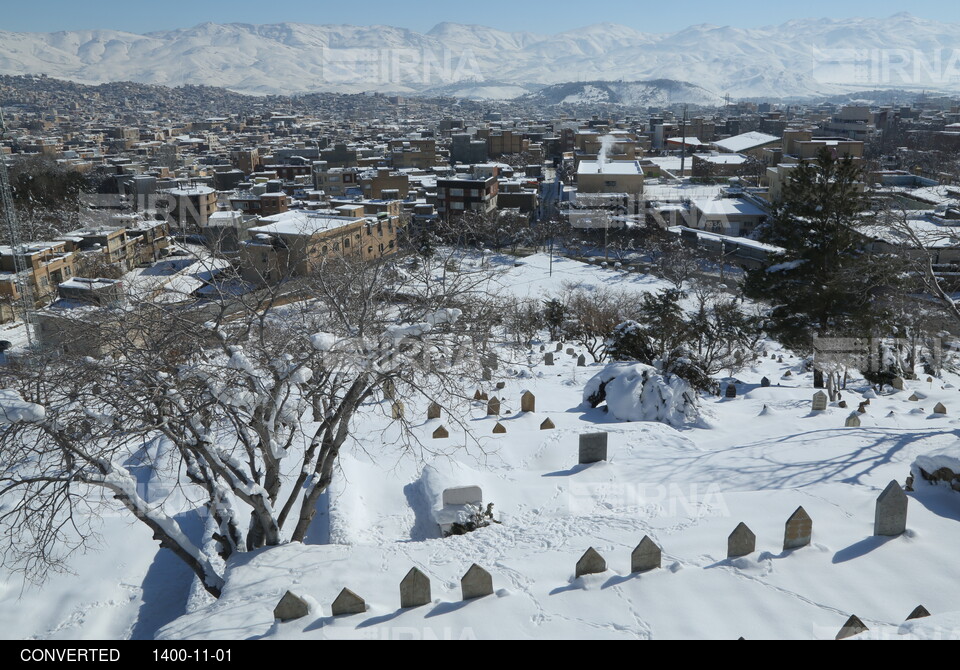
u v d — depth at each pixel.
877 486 13.45
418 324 11.84
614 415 23.03
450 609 9.59
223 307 11.89
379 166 181.25
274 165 184.12
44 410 10.10
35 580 14.47
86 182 108.81
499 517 14.54
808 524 10.70
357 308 12.92
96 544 15.88
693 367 28.03
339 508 15.34
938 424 20.42
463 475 16.56
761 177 132.12
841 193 32.31
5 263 64.12
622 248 106.88
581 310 55.69
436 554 11.93
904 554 10.38
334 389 12.76
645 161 170.50
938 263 47.03
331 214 80.31
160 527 11.97
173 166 184.75
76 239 74.62
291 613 9.54
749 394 29.08
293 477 17.41
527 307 53.72
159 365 11.21
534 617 9.26
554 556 11.37
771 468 15.37
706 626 8.82
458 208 120.62
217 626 9.66
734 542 10.57
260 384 11.63
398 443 19.95
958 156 147.12
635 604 9.44
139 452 19.11
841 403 24.69
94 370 10.55
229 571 11.62
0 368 10.90
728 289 76.75
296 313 13.54
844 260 32.19
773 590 9.59
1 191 71.88
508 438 20.23
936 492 12.67
